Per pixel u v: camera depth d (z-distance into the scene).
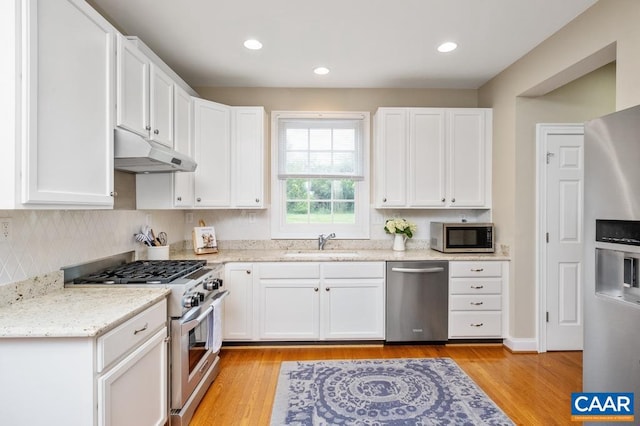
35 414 1.25
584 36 2.16
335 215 3.61
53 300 1.59
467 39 2.52
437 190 3.30
